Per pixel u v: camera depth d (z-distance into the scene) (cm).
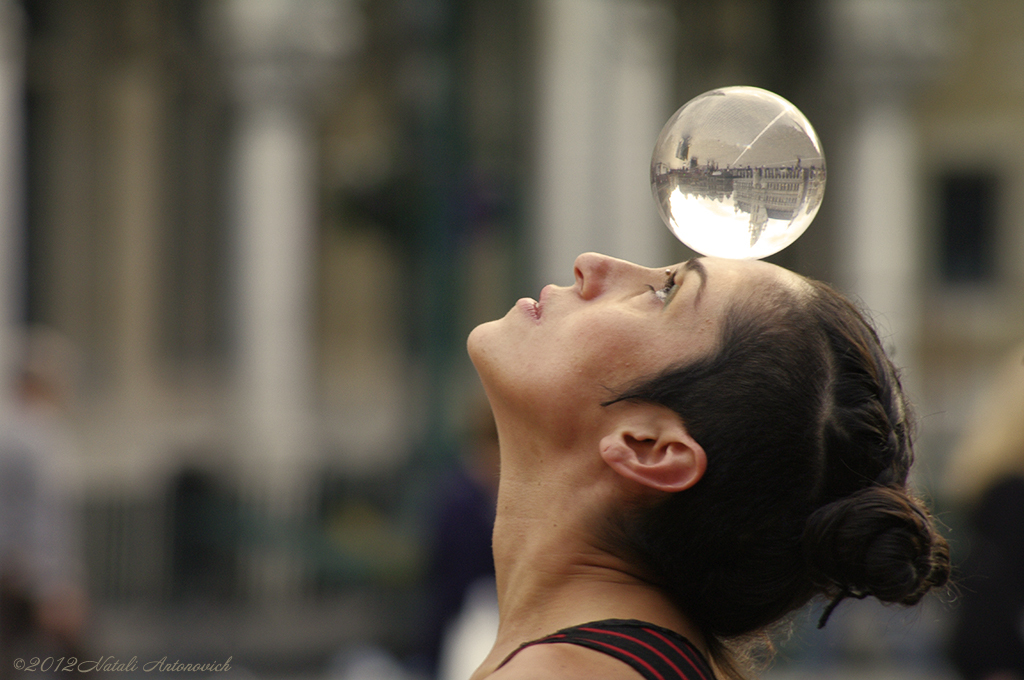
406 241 2223
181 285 4784
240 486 3734
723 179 451
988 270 5506
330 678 2375
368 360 5097
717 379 430
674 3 4956
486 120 4278
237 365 4356
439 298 2241
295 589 3080
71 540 3216
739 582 438
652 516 439
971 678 1002
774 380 427
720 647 472
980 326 5262
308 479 3791
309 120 4391
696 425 429
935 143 5550
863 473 434
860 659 2230
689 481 427
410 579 2602
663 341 439
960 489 1052
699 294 443
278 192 4319
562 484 454
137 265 4597
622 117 4316
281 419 4259
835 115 4972
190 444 4288
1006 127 5494
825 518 417
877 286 4800
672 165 458
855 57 4772
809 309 442
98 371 4481
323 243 5072
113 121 4541
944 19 5072
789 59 5088
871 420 435
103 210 4541
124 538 3275
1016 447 1007
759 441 426
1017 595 987
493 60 4297
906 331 4806
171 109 4728
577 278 472
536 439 461
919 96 5069
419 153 2211
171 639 2667
